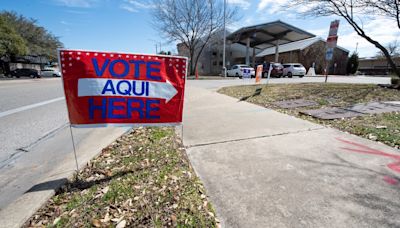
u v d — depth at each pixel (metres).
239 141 3.40
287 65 22.03
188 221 1.70
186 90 10.84
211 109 5.92
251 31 28.14
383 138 3.29
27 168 2.74
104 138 3.69
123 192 2.07
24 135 4.05
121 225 1.65
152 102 2.58
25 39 34.31
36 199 1.97
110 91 2.44
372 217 1.72
